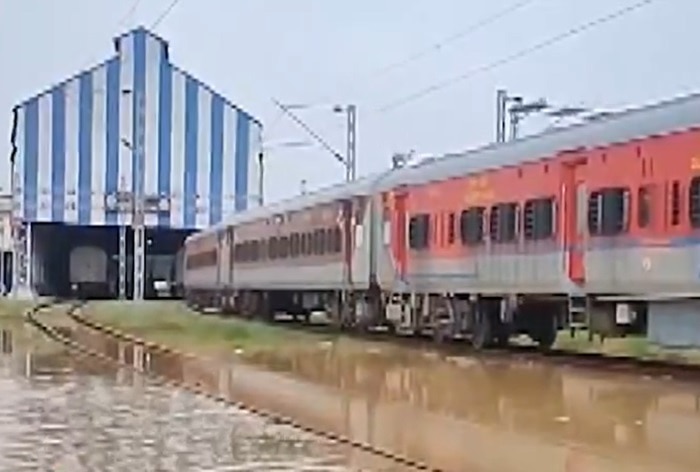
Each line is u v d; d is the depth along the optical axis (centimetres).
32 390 2152
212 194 8138
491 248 2962
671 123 2291
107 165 7988
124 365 2753
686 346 2275
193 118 8100
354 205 3916
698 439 1479
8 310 6406
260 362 2784
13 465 1288
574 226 2608
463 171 3133
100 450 1402
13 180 7888
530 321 2995
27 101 7838
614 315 2523
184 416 1761
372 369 2514
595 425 1608
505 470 1252
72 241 9206
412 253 3441
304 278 4475
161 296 9131
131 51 7981
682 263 2241
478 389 2081
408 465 1295
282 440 1499
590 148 2552
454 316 3203
